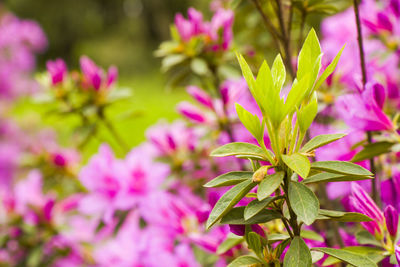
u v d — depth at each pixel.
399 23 0.97
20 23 3.82
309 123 0.64
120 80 10.75
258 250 0.68
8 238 1.43
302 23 0.89
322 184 0.90
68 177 1.70
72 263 1.58
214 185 0.67
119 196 1.18
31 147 1.71
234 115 1.21
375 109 0.76
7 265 1.47
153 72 11.02
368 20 1.00
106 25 12.53
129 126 4.73
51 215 1.46
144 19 11.23
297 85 0.62
